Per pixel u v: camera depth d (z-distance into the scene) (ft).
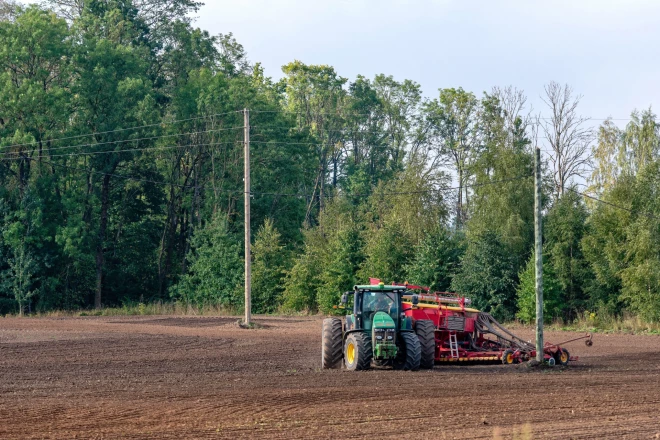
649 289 248.11
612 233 267.18
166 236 438.81
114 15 416.67
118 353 149.79
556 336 206.69
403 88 572.51
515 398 91.15
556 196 331.36
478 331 135.03
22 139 336.49
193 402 87.66
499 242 274.77
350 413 80.53
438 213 338.34
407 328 124.47
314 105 570.87
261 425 73.92
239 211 426.92
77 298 377.09
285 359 140.56
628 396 93.45
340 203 414.62
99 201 384.27
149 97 373.20
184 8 462.60
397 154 561.02
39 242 349.20
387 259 308.81
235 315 317.42
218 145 413.39
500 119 331.36
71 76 383.86
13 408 83.61
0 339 177.06
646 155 290.97
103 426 73.56
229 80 446.60
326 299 312.09
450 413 80.84
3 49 353.10
